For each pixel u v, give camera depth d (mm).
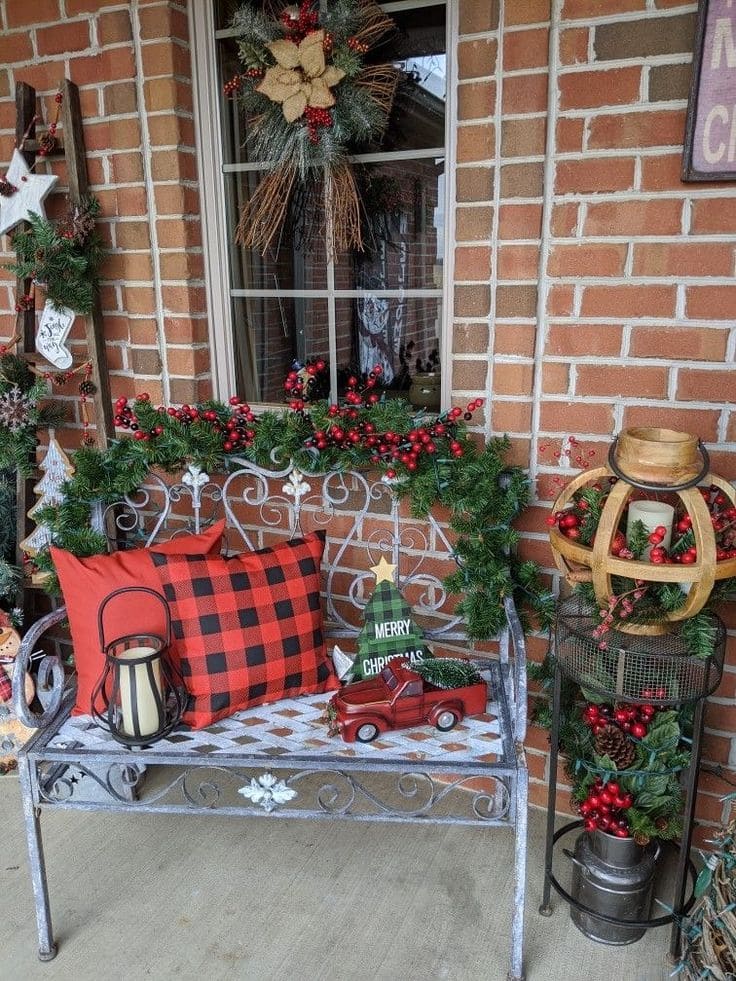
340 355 2119
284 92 1829
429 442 1799
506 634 1862
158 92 1979
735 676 1748
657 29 1532
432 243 1929
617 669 1499
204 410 2043
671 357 1667
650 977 1573
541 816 2033
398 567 1988
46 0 2053
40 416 2275
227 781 2154
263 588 1758
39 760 1562
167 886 1808
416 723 1659
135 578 1734
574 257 1695
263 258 2129
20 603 2334
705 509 1354
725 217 1563
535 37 1616
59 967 1604
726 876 1325
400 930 1686
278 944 1651
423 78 1843
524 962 1610
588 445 1782
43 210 2137
